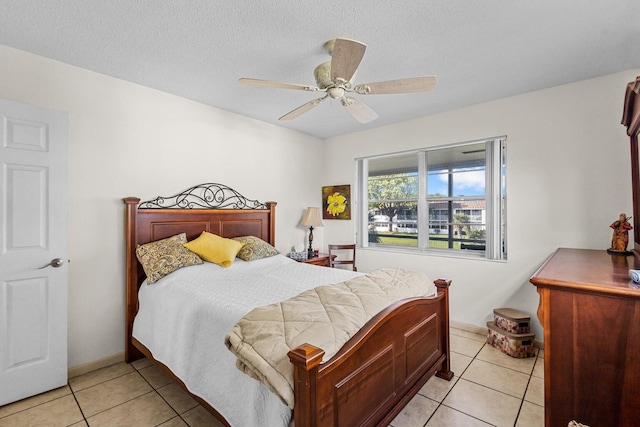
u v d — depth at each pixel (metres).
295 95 2.98
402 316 1.79
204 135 3.23
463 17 1.77
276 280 2.48
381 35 1.95
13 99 2.13
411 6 1.67
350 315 1.53
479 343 2.98
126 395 2.13
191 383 1.76
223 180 3.41
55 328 2.16
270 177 3.95
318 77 2.13
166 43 2.07
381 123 3.90
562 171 2.74
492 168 3.20
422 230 3.79
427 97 3.01
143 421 1.86
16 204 2.00
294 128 4.14
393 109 3.36
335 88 1.92
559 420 1.50
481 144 3.36
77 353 2.40
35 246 2.07
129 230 2.61
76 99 2.40
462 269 3.32
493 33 1.93
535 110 2.87
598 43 2.04
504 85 2.74
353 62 1.59
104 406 2.01
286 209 4.17
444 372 2.33
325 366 1.19
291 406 1.15
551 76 2.56
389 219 4.18
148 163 2.81
